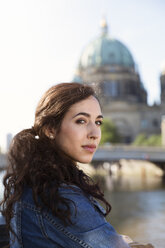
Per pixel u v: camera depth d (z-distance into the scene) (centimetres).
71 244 169
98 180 214
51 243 171
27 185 184
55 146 204
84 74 13862
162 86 12812
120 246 170
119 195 3338
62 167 190
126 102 12506
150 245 249
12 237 192
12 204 186
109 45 14050
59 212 167
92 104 212
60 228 170
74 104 207
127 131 12344
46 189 174
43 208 173
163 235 1497
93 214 174
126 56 13938
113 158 5953
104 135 9912
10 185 195
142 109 12388
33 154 191
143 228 1688
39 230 174
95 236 168
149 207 2505
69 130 204
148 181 5141
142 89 15012
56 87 218
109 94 13175
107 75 13388
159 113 12306
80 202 174
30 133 208
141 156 5944
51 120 205
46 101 211
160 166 6719
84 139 205
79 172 205
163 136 8262
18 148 196
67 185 179
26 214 179
